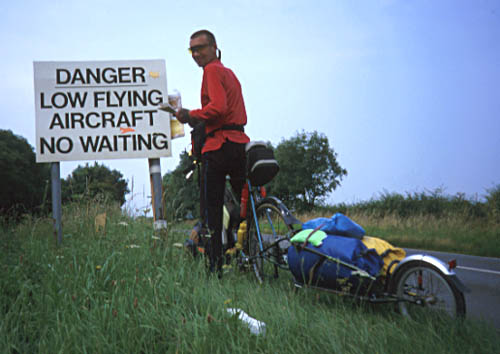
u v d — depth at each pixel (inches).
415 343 87.3
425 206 592.4
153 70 200.8
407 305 108.1
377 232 453.7
